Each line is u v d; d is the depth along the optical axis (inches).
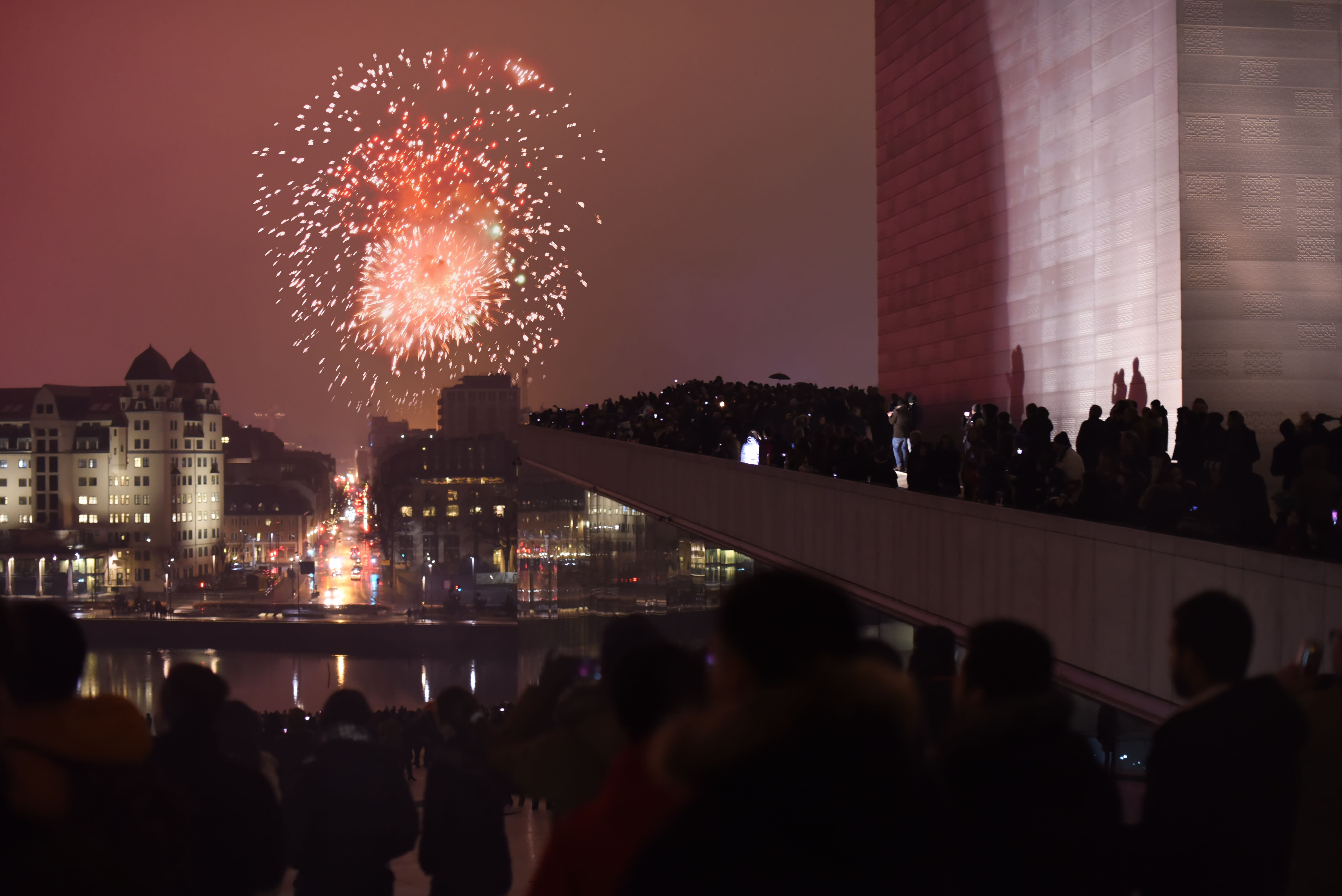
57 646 131.6
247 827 180.2
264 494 6815.9
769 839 94.4
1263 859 151.8
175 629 3764.8
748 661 103.1
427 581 4972.9
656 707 131.7
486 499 5664.4
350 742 221.6
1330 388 1020.5
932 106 1574.8
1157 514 445.7
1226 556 390.9
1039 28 1283.2
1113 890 143.5
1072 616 490.9
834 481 753.0
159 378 5625.0
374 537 6491.1
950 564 605.3
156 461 5556.1
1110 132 1141.7
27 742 126.3
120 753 131.3
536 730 184.4
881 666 103.7
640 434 1262.3
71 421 5561.0
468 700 232.4
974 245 1451.8
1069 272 1221.7
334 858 214.8
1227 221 1025.5
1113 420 679.1
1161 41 1054.4
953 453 705.0
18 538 5393.7
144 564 5482.3
